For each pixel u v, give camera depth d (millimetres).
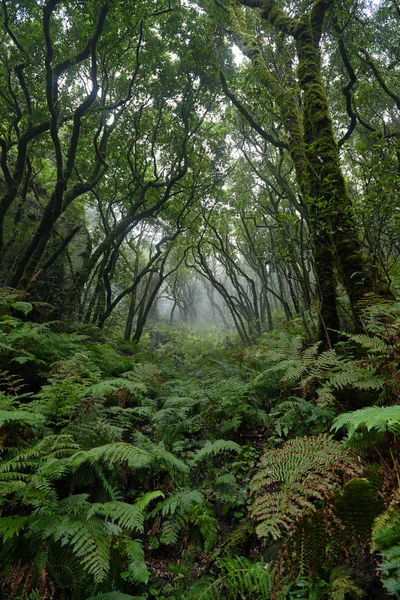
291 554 1534
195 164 11203
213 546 2338
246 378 5203
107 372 5562
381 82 7109
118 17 7082
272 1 6297
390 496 1542
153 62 9844
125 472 2967
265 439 3467
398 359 2455
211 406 3793
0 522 1887
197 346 13016
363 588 1602
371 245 3707
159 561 2340
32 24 7781
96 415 3264
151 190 11438
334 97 8031
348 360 3318
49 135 9133
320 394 2711
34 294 9188
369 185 4105
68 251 11531
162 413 3518
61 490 2727
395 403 2377
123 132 10484
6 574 1849
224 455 3320
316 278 4285
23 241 9570
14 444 2809
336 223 3955
